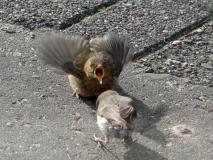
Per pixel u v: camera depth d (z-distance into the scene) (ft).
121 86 33.99
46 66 35.19
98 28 38.45
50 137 30.35
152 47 36.96
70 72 32.42
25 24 38.60
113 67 32.27
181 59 36.06
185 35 38.24
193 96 33.42
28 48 36.58
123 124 27.96
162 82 34.37
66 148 29.76
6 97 32.76
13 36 37.52
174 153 29.78
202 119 31.96
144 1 41.11
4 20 38.83
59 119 31.58
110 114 28.50
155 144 30.25
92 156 29.40
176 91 33.76
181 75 34.91
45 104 32.50
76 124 31.30
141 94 33.50
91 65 31.94
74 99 32.99
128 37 37.55
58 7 40.06
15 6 39.96
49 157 29.22
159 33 38.09
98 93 32.73
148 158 29.43
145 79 34.58
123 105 28.84
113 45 33.35
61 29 38.50
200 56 36.32
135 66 35.53
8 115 31.58
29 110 32.01
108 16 39.58
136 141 30.35
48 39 33.60
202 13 40.22
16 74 34.42
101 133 30.66
